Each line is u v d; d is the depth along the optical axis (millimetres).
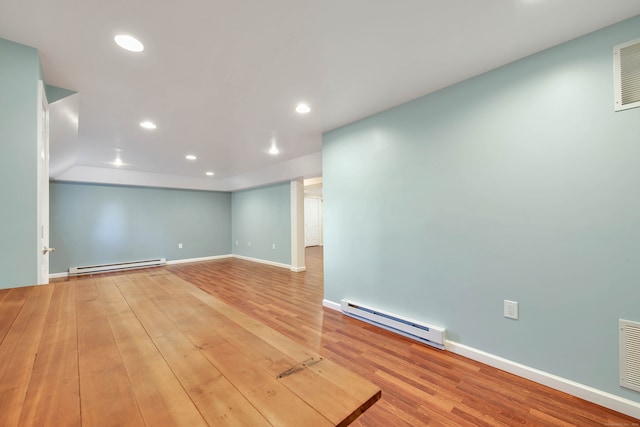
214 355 718
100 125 2801
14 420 469
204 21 1384
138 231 5961
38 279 1535
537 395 1623
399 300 2494
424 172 2293
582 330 1589
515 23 1447
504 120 1860
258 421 483
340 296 3080
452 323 2141
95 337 826
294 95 2244
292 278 4852
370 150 2709
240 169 5527
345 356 2102
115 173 5320
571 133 1612
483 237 1970
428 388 1705
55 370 636
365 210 2775
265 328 906
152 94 2166
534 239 1752
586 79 1562
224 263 6453
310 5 1288
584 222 1579
